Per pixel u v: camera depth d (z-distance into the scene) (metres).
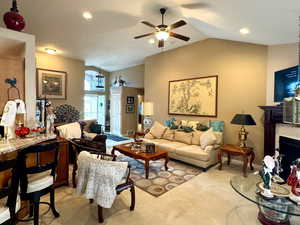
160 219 2.21
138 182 3.22
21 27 2.46
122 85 8.51
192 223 2.14
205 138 4.00
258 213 2.30
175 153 4.21
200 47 4.98
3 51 2.78
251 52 4.06
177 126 5.02
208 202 2.59
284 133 3.28
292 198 1.92
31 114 2.61
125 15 3.52
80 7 3.20
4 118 2.20
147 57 6.57
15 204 1.53
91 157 2.14
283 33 2.94
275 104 3.70
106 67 8.70
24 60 2.54
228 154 4.08
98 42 5.05
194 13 3.23
